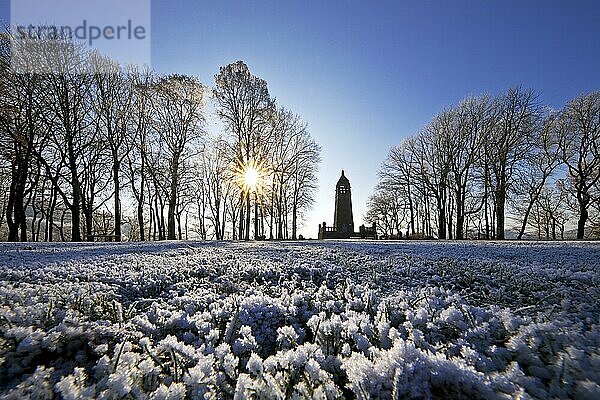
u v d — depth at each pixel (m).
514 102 28.33
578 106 27.66
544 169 30.41
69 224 34.38
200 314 2.51
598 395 1.22
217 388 1.47
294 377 1.48
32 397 1.33
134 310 2.65
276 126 30.02
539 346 1.71
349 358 1.69
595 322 2.14
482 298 3.22
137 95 24.41
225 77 27.55
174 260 5.79
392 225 51.00
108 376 1.48
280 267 4.86
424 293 3.04
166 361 1.73
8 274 3.95
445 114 31.66
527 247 9.10
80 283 3.54
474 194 31.91
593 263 5.01
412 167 34.84
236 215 40.44
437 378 1.39
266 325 2.42
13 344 1.86
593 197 28.02
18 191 20.08
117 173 23.08
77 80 20.53
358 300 2.86
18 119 18.70
